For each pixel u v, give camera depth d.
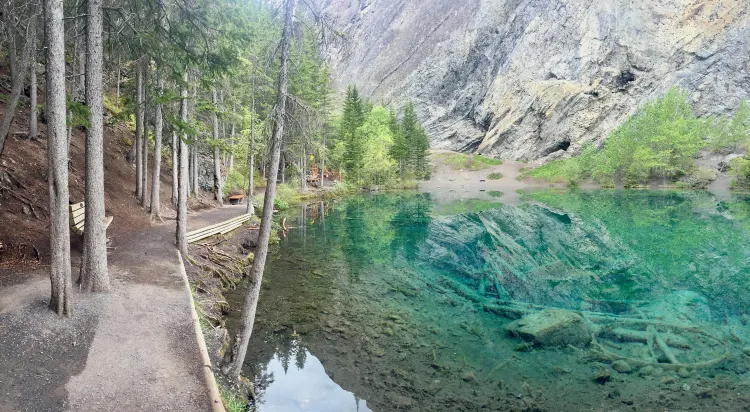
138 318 7.79
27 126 17.25
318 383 8.15
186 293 9.43
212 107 16.84
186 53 11.26
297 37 7.15
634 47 71.75
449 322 11.50
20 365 5.79
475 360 9.23
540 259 19.50
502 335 10.61
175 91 13.92
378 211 37.50
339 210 38.12
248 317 7.56
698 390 7.96
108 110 24.06
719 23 65.81
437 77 105.12
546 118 78.06
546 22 85.38
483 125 91.62
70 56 20.00
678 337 10.41
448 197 51.47
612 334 10.62
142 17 10.82
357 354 9.52
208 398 5.58
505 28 94.19
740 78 61.69
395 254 20.30
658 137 54.44
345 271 17.00
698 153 58.12
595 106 73.06
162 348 6.80
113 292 8.83
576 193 53.62
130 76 19.22
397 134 66.56
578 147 72.94
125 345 6.76
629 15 73.69
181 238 13.41
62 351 6.35
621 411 7.27
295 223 29.86
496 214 35.41
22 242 10.87
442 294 14.07
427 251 21.09
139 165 19.73
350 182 58.41
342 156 54.91
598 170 60.38
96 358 6.27
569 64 79.12
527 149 79.94
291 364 8.98
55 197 7.14
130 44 11.11
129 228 16.09
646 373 8.65
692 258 19.55
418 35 131.00
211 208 26.25
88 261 8.58
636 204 40.72
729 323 11.33
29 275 9.23
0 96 17.56
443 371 8.73
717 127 57.12
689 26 68.31
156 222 18.02
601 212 35.94
